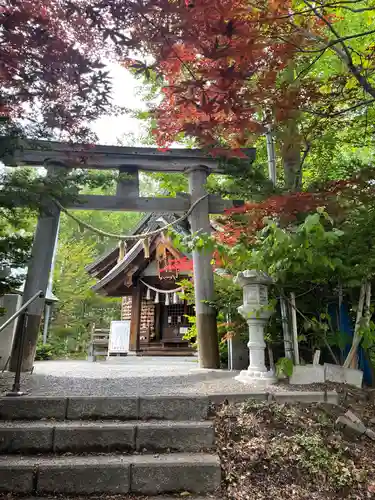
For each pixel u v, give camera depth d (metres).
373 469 2.53
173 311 12.26
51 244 5.91
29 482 2.32
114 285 11.61
